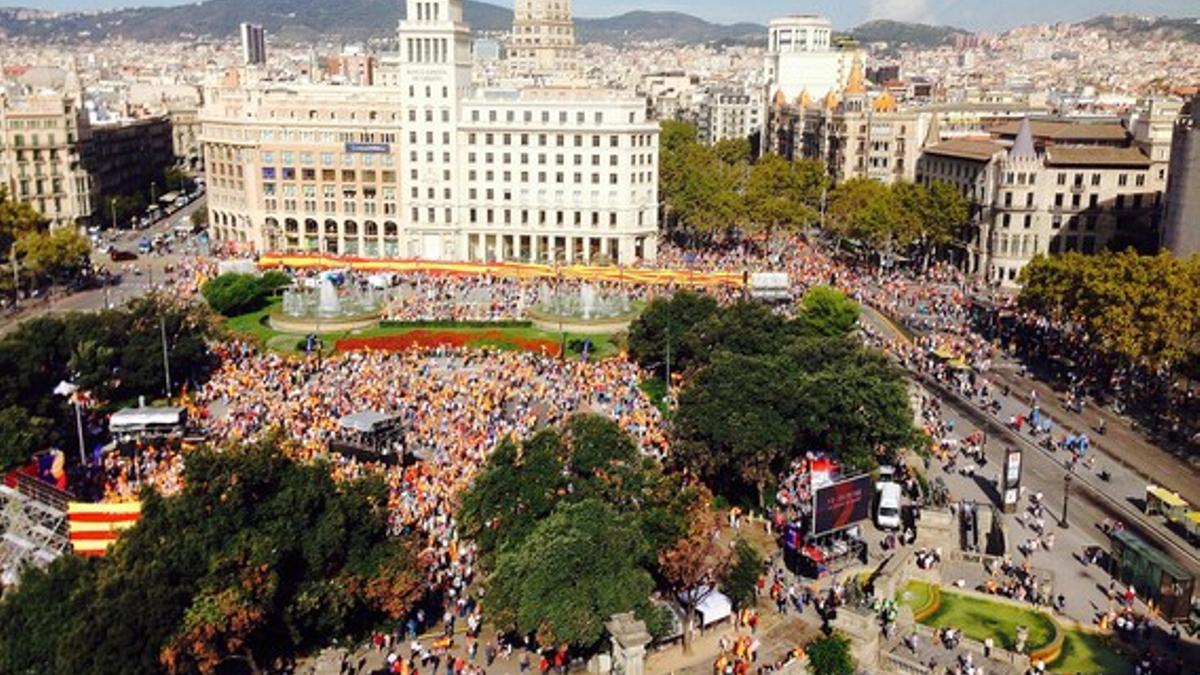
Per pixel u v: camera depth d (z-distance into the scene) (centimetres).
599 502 7919
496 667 7581
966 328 18038
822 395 10831
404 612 7800
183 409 11962
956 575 9300
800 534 9406
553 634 7131
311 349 15925
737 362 11275
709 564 8119
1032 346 16788
